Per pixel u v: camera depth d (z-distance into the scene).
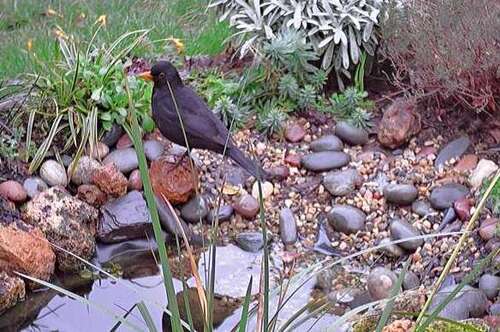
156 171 5.39
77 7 7.88
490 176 5.05
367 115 5.75
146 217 5.26
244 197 5.43
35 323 4.64
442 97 5.74
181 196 5.36
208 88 6.01
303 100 5.91
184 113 5.14
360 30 5.95
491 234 4.79
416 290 4.32
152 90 5.43
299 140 5.80
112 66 5.76
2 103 5.63
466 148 5.55
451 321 3.12
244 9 6.19
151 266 5.11
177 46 6.49
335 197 5.44
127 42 6.90
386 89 6.11
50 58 6.57
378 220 5.25
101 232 5.23
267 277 2.83
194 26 7.47
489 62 5.20
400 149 5.68
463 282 2.83
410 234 4.98
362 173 5.53
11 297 4.71
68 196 5.22
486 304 4.36
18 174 5.35
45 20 7.69
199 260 5.13
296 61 5.91
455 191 5.20
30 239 4.91
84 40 7.04
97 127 5.59
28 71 6.51
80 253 5.09
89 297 4.85
